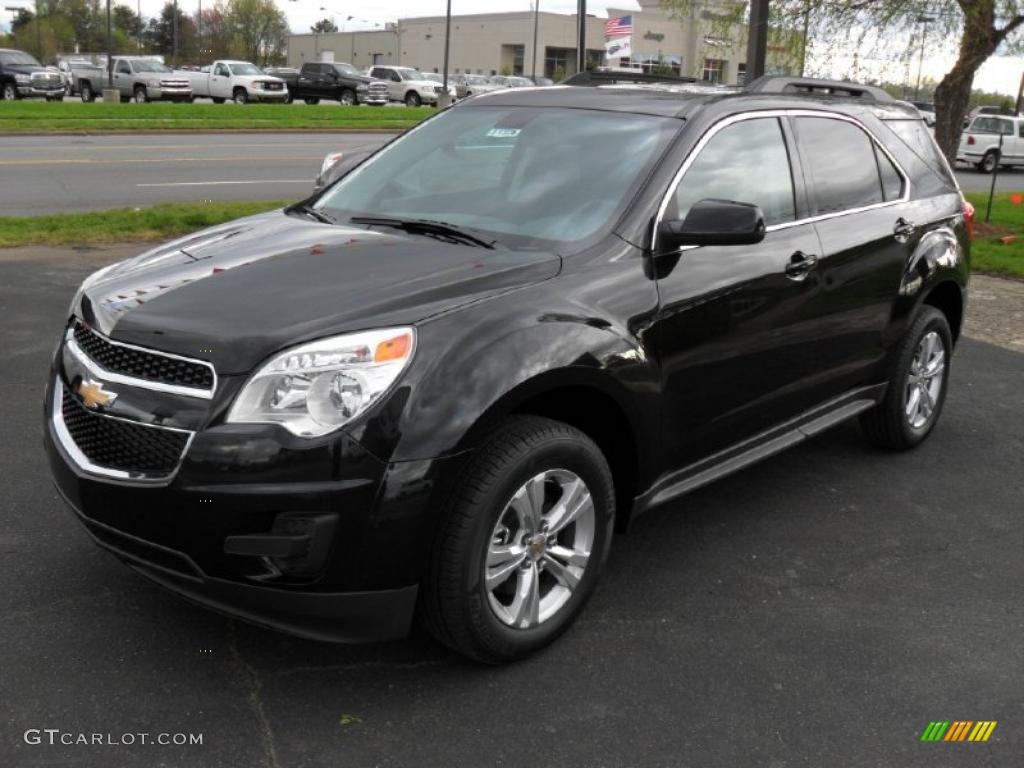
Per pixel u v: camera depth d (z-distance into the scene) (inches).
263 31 4210.1
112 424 122.5
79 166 722.8
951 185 222.8
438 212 159.6
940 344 218.2
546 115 172.6
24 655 130.1
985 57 556.7
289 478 113.3
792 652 140.0
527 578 131.1
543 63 3056.1
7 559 153.7
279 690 126.0
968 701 130.6
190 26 4461.1
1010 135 1188.5
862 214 190.4
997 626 149.6
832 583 160.4
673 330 145.6
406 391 116.7
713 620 147.6
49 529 164.1
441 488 117.3
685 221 143.2
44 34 4200.3
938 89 577.6
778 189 172.7
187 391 117.7
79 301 138.9
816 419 187.2
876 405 206.4
